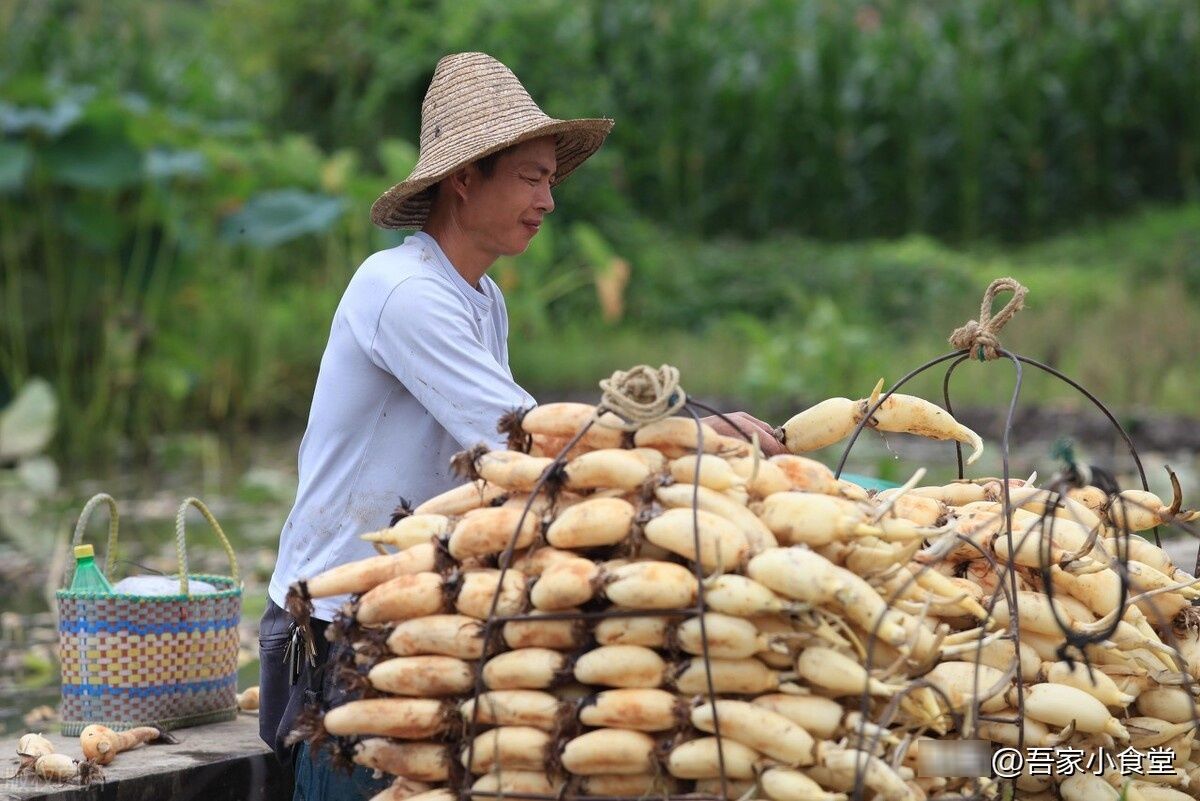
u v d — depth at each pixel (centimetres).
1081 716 335
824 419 392
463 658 334
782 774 309
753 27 2356
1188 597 364
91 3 1759
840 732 314
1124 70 2288
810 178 2294
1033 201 2273
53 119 1363
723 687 317
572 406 348
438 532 351
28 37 1661
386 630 339
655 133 2295
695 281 2006
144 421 1477
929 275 1925
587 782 325
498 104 414
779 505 327
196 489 1187
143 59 1789
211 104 1848
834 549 328
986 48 2330
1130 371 1348
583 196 1942
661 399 333
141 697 452
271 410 1623
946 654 330
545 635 326
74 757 429
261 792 434
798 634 313
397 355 401
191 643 461
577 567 323
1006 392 1391
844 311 1844
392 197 420
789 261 2031
